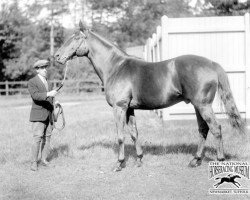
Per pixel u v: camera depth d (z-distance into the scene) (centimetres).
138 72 605
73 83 3328
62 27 4381
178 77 578
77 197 499
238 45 1032
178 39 1044
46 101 647
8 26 3450
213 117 571
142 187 534
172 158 675
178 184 543
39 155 732
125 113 617
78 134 955
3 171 641
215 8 2802
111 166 654
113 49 644
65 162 687
